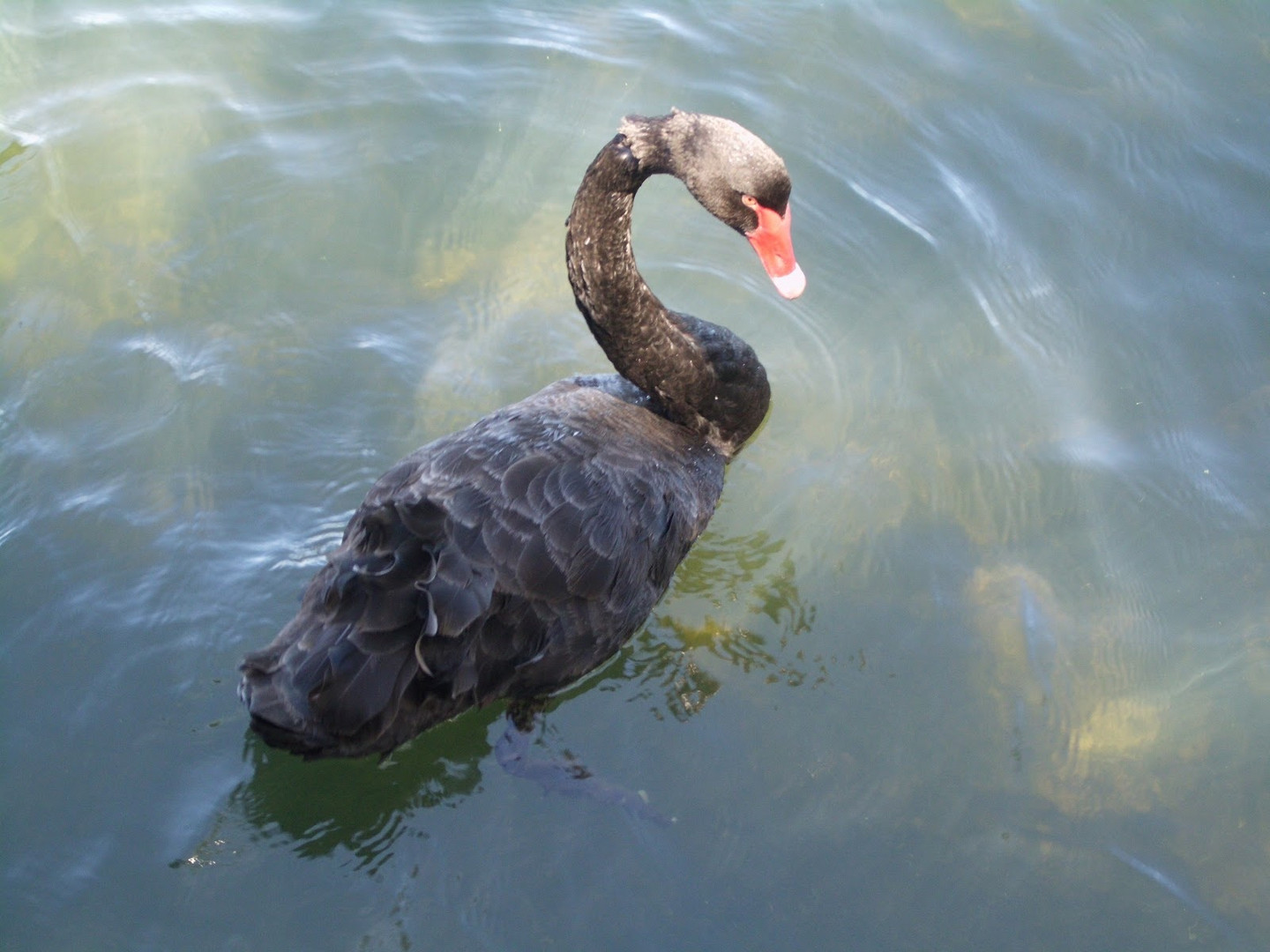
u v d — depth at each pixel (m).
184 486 1.37
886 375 1.50
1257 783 1.25
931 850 1.21
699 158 1.29
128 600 1.29
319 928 1.15
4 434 1.39
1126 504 1.41
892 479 1.43
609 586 1.23
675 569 1.33
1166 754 1.27
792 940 1.17
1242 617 1.34
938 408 1.48
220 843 1.18
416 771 1.22
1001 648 1.32
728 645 1.31
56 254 1.53
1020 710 1.28
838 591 1.35
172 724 1.23
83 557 1.31
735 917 1.17
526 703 1.25
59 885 1.15
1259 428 1.46
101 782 1.20
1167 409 1.47
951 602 1.35
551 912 1.16
